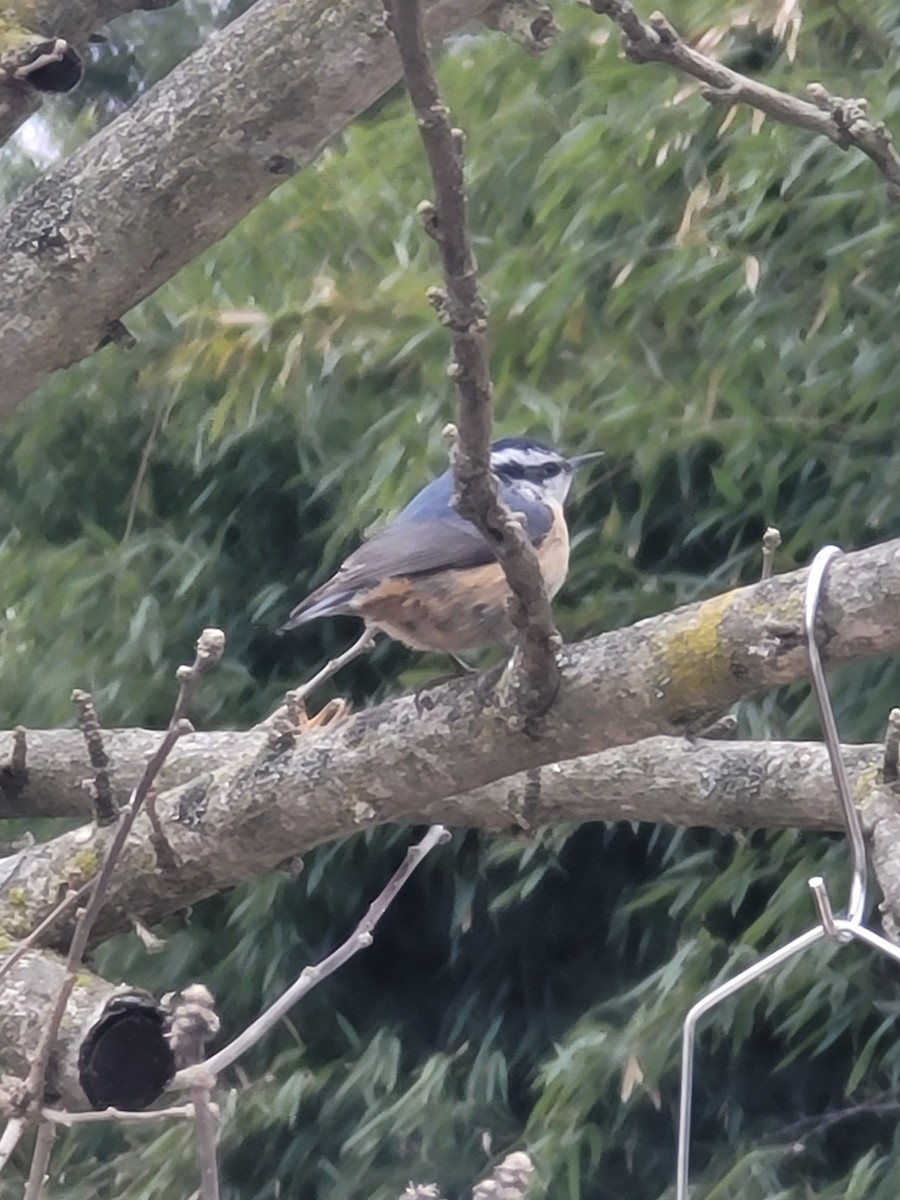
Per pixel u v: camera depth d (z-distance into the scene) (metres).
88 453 10.61
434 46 5.21
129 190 4.59
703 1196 8.19
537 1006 9.59
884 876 4.37
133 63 14.30
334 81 4.49
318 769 4.11
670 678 3.56
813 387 7.96
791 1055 7.97
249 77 4.52
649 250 8.30
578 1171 8.14
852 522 8.00
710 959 8.07
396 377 9.33
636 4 8.41
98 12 5.02
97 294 4.65
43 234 4.61
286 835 4.23
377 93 4.57
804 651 3.41
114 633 9.88
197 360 9.23
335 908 9.69
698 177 8.41
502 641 5.32
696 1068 8.89
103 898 3.33
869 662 7.90
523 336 8.59
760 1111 8.83
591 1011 8.59
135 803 3.25
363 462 8.99
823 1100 8.80
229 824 4.27
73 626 10.03
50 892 4.46
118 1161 9.26
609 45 8.55
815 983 7.87
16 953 3.55
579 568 8.65
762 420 7.98
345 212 9.46
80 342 4.73
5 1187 7.34
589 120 8.25
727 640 3.50
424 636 5.29
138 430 10.45
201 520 10.13
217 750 5.57
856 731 7.69
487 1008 9.63
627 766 5.00
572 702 3.67
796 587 3.48
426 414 8.38
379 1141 8.78
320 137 4.61
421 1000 9.95
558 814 5.12
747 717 7.93
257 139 4.55
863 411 8.03
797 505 8.33
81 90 14.29
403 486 8.28
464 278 2.91
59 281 4.61
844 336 7.91
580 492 8.30
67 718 9.70
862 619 3.34
